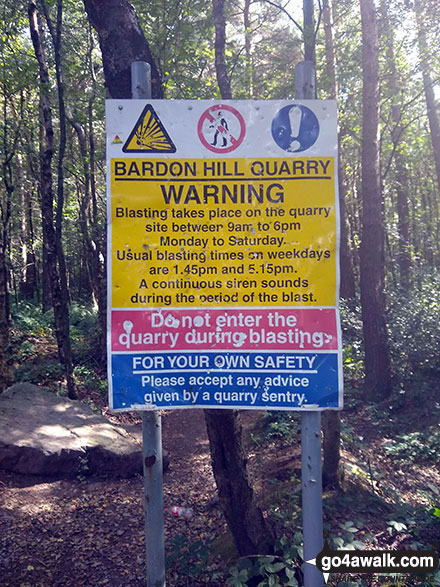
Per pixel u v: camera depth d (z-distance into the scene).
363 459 7.61
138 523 6.29
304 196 3.17
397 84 15.49
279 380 3.17
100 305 14.55
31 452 7.31
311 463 3.14
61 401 9.16
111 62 3.90
